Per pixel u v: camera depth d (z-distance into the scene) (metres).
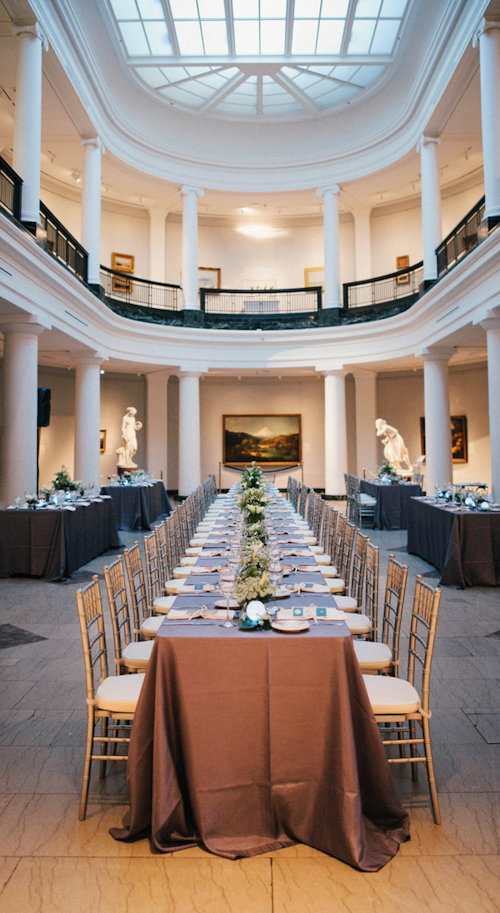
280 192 15.40
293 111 14.55
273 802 2.40
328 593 3.42
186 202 14.95
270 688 2.42
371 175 14.48
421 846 2.35
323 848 2.33
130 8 10.59
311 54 12.14
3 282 7.02
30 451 8.23
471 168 14.23
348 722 2.34
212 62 11.90
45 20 8.52
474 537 6.64
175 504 15.90
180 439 15.21
